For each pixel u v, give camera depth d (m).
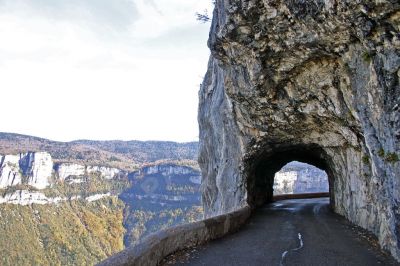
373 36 8.64
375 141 9.84
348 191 17.89
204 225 11.78
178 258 9.26
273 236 13.28
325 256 9.72
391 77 8.42
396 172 8.62
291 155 29.36
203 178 33.62
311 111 14.95
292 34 11.64
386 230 10.03
